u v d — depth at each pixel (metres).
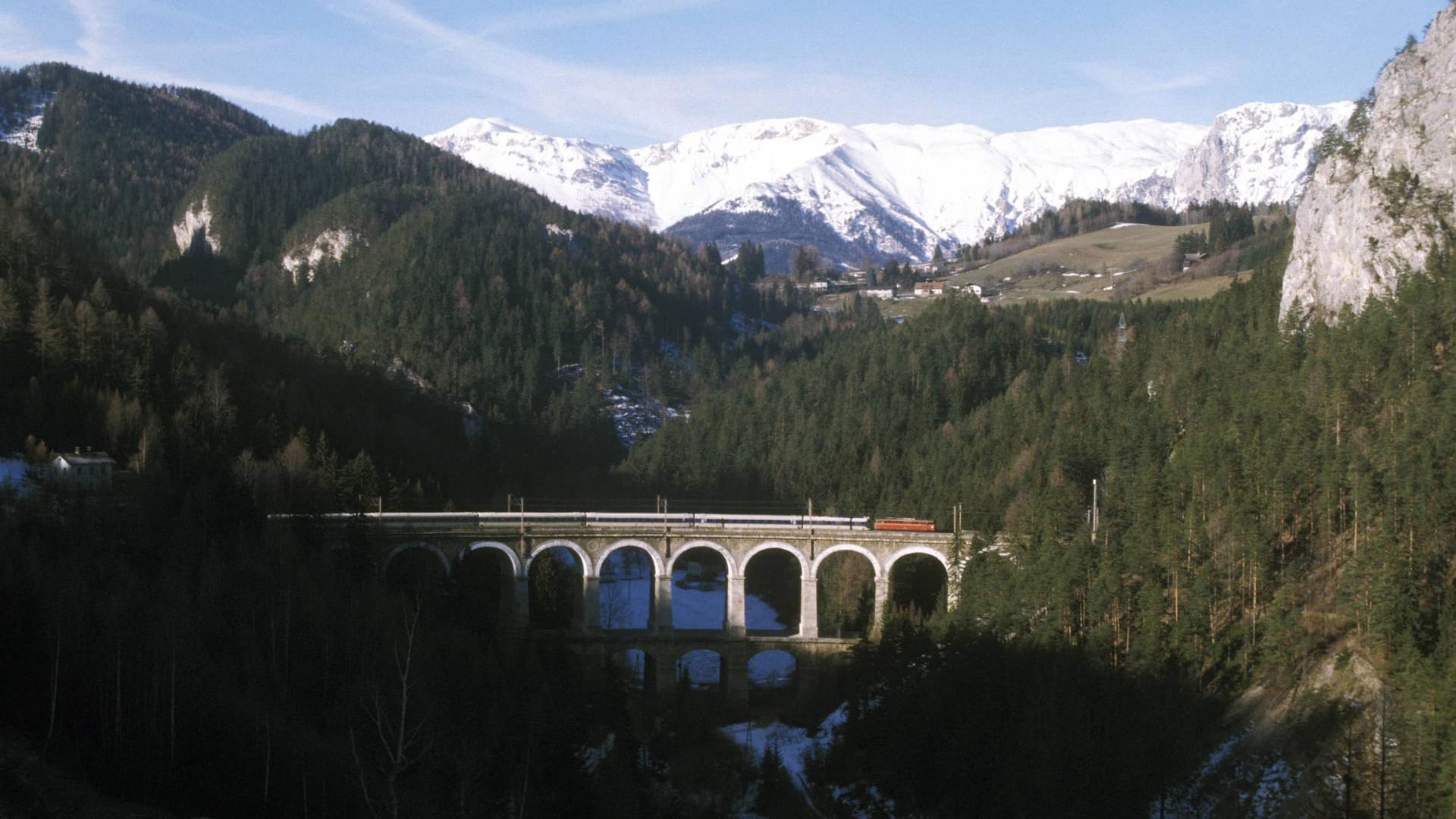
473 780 111.38
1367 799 105.38
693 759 154.88
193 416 192.38
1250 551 143.75
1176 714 131.00
